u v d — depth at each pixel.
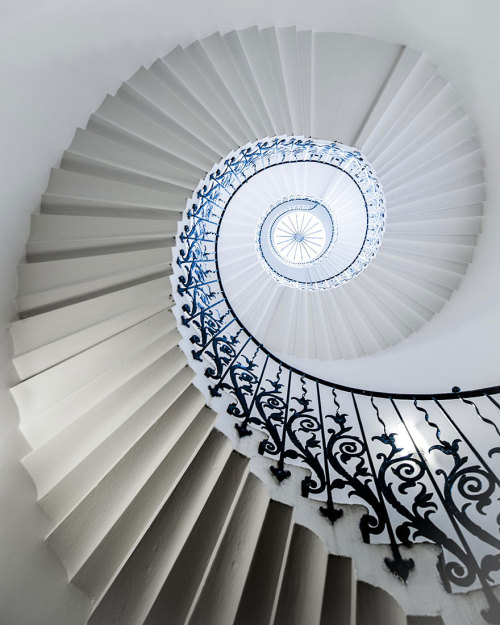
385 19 2.68
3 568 1.18
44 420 1.56
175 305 2.31
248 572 1.40
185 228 2.68
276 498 1.68
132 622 1.24
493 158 2.98
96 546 1.39
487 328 3.21
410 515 1.66
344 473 1.87
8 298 1.70
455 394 2.50
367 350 4.36
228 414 2.13
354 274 4.48
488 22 2.45
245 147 3.09
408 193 3.57
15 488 1.36
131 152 2.36
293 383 4.14
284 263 5.91
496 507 2.87
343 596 1.37
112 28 2.14
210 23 2.61
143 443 1.73
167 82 2.59
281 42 2.78
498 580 1.62
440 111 3.00
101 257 2.02
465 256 3.51
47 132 1.97
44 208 2.01
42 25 1.69
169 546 1.45
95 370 1.76
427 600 1.37
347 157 4.07
